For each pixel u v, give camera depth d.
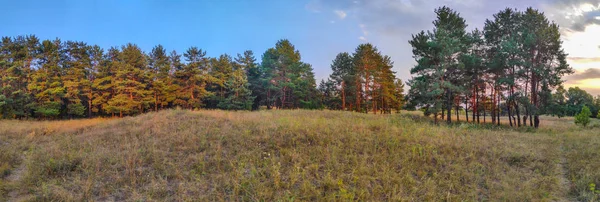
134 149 8.41
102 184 6.26
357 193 5.93
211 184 6.36
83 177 6.66
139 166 7.30
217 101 41.56
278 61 40.97
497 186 6.54
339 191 5.97
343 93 42.16
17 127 14.78
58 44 33.88
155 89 35.41
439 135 11.34
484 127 21.31
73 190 6.00
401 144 9.32
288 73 39.88
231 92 38.59
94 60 35.12
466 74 26.30
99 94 35.19
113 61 35.09
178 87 36.47
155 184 6.22
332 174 6.82
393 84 43.56
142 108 35.88
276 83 40.78
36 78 30.33
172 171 7.00
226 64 41.41
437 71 23.89
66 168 7.16
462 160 8.12
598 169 7.46
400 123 15.66
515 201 5.80
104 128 13.15
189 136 10.12
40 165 7.27
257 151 8.35
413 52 25.67
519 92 23.36
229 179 6.45
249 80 45.72
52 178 6.64
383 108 44.38
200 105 37.16
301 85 43.00
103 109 34.97
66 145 9.63
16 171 7.39
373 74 38.09
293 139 9.41
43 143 10.45
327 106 50.03
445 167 7.57
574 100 47.81
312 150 8.43
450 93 25.44
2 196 5.77
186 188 6.08
